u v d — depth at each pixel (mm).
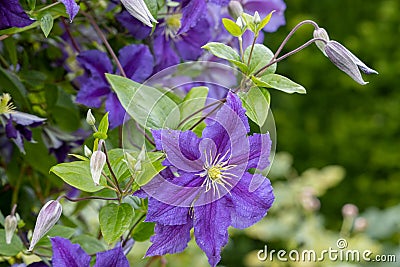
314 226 2168
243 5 892
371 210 2494
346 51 702
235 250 2650
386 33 3057
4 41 880
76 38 962
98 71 859
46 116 973
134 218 793
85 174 684
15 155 967
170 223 662
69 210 1116
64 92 956
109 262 710
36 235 681
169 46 866
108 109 854
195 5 767
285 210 2330
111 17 933
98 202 1084
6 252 771
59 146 940
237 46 878
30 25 757
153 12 734
